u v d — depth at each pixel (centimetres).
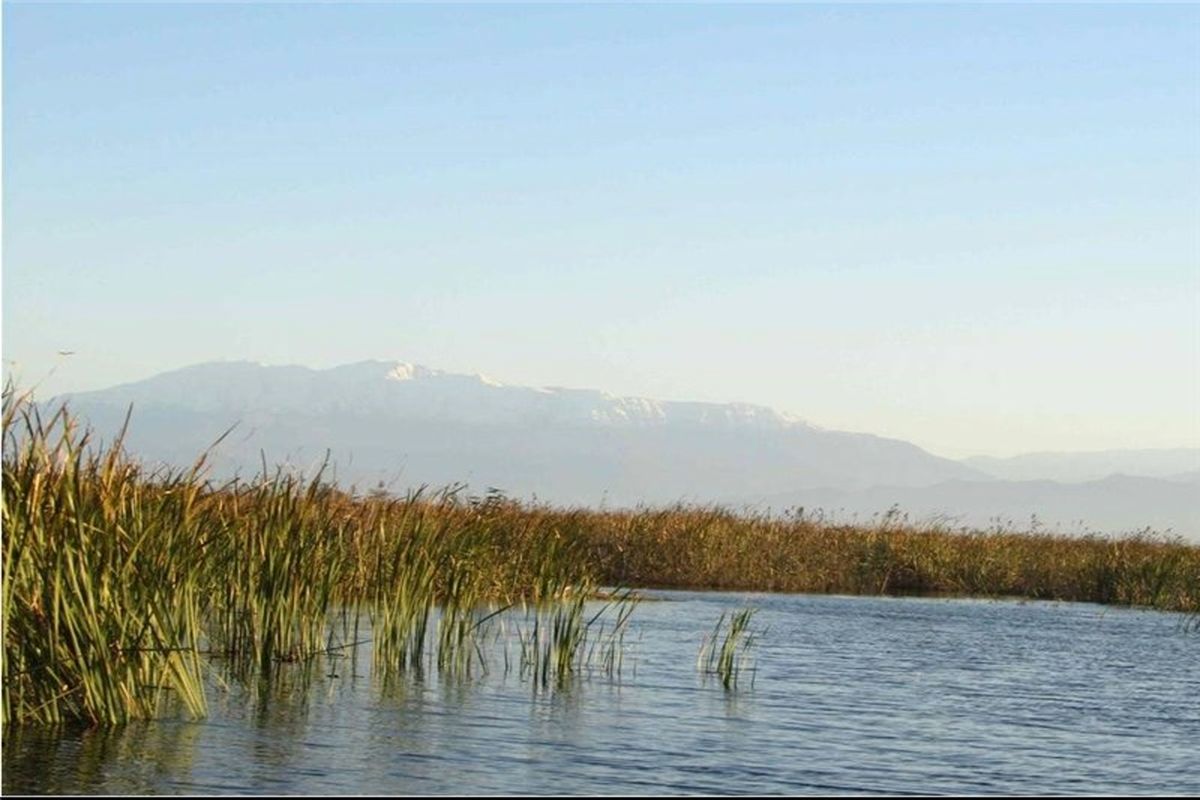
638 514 4403
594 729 1703
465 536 2375
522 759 1528
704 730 1730
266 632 1905
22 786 1295
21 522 1412
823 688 2127
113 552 1488
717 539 4319
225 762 1424
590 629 2728
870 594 4306
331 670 1997
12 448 1411
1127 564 4338
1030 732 1841
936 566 4456
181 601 1617
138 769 1370
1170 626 3434
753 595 4016
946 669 2441
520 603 2702
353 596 2150
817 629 3038
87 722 1495
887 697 2070
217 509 1859
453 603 2166
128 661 1508
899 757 1631
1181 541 4750
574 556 3006
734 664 2331
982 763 1623
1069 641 2984
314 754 1493
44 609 1446
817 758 1602
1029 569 4491
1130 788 1535
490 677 2052
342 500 2208
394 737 1599
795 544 4403
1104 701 2138
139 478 1598
